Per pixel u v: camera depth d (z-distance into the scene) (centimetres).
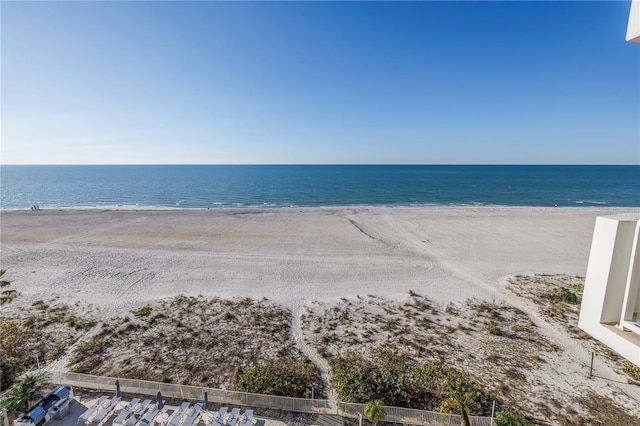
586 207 5281
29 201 6600
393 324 1678
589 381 1248
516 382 1244
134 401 1076
